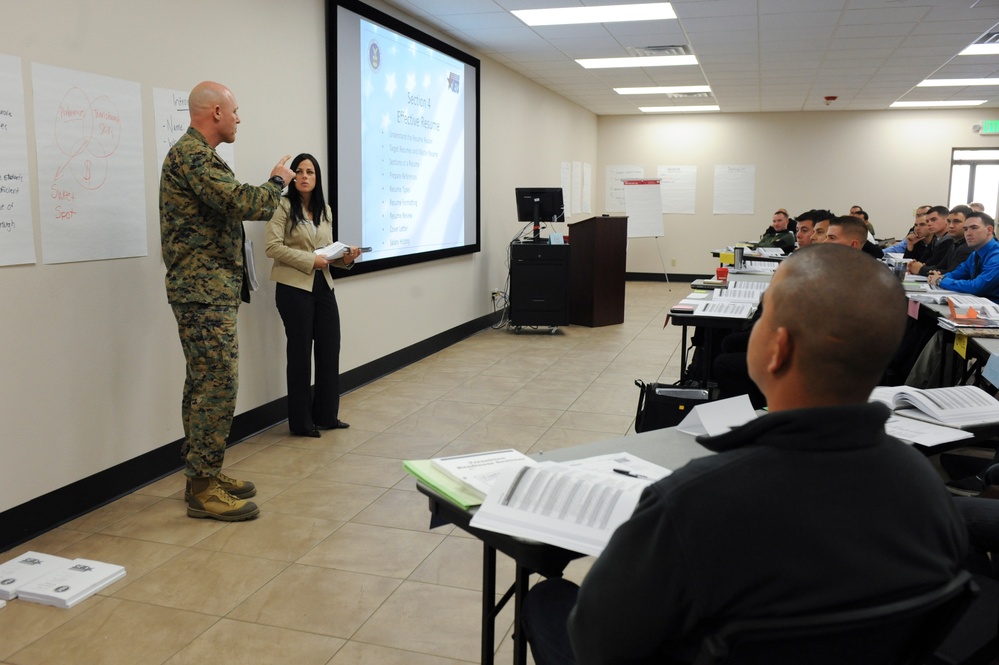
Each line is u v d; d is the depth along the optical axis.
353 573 2.59
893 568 0.82
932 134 11.53
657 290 11.52
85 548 2.76
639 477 1.40
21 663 2.06
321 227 4.11
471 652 2.13
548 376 5.61
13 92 2.70
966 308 3.61
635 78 8.81
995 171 11.44
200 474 3.03
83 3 2.96
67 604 2.34
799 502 0.81
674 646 0.89
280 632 2.23
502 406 4.75
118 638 2.19
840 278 0.87
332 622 2.29
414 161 5.88
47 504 2.91
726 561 0.81
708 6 5.59
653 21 6.07
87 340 3.06
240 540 2.84
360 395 5.01
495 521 1.24
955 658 1.38
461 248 6.81
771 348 0.92
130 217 3.23
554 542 1.17
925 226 7.38
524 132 8.80
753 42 6.82
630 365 6.02
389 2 5.52
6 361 2.73
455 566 2.65
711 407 1.72
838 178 11.95
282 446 3.94
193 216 2.87
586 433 4.20
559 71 8.36
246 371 4.08
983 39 6.62
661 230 11.24
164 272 3.43
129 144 3.21
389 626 2.27
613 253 7.98
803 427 0.83
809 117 11.93
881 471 0.84
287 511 3.11
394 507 3.16
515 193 8.03
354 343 5.16
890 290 0.87
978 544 1.55
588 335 7.43
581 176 11.70
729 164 12.32
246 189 2.85
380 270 5.42
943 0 5.35
